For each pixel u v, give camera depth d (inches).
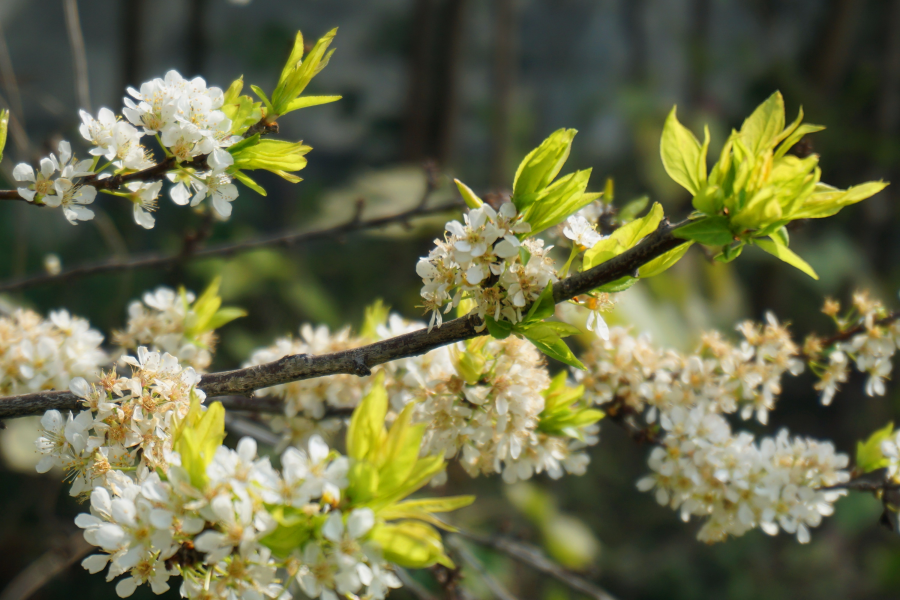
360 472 36.2
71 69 211.5
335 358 38.3
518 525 106.1
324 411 42.9
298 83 38.8
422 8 155.3
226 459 36.2
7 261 128.0
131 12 138.5
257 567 36.2
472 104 192.4
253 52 175.3
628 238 37.8
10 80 52.7
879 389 43.1
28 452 66.7
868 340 42.9
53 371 42.1
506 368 40.4
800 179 36.9
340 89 195.2
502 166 153.2
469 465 41.5
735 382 43.2
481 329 37.9
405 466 36.4
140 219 38.7
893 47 167.5
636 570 147.3
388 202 85.5
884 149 161.8
